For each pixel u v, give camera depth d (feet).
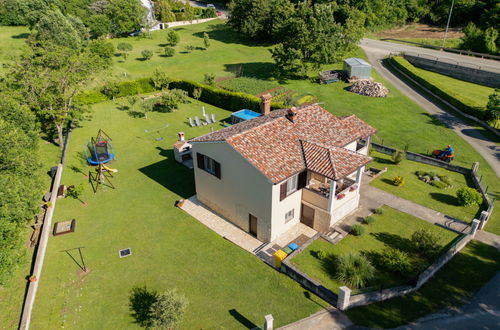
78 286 71.41
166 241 83.46
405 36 290.76
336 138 89.25
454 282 68.85
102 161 107.55
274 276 72.33
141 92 185.06
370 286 67.05
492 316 61.46
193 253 79.56
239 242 82.64
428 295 66.08
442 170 109.81
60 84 124.16
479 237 81.05
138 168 115.75
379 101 167.53
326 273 70.64
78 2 294.05
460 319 61.00
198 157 89.61
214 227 88.02
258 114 146.61
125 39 280.51
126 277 73.36
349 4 299.79
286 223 83.61
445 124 142.92
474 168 104.22
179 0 414.82
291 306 65.10
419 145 127.44
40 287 71.15
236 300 67.15
